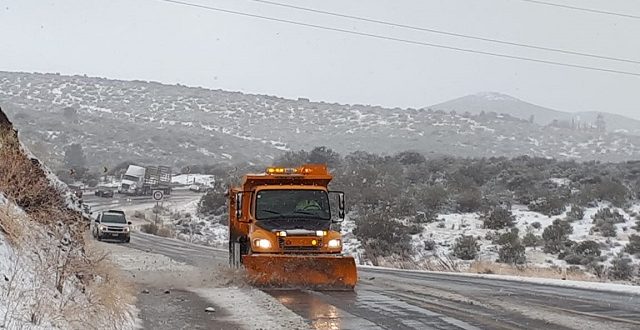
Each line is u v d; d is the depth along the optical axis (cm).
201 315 1220
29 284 845
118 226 3959
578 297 1574
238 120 18088
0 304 732
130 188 8512
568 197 5506
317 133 17950
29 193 1093
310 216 1795
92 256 1221
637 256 3847
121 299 1146
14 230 935
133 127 14450
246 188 1925
